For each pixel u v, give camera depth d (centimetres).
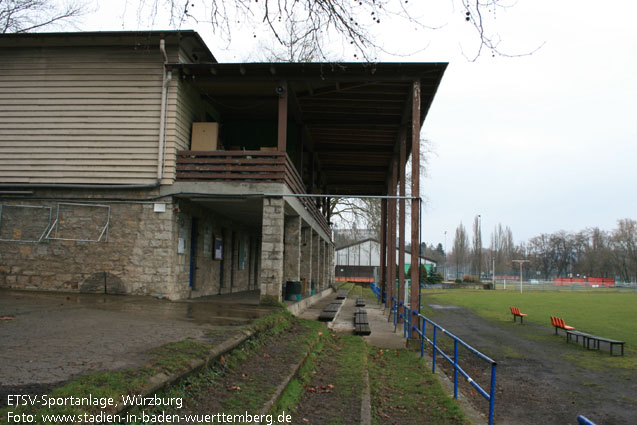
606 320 2092
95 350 534
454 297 3812
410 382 788
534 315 2319
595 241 9631
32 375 416
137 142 1270
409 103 1413
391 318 1694
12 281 1271
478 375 955
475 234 9275
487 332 1683
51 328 679
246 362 647
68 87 1302
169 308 1017
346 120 1644
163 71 1275
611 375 988
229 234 1841
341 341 1070
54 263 1266
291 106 1477
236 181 1234
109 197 1268
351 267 7006
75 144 1284
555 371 1021
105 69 1297
